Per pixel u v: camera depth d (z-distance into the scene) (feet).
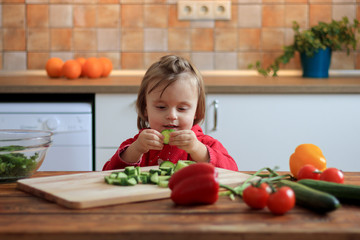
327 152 8.03
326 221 2.76
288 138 8.01
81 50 9.91
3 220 2.77
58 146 7.84
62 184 3.49
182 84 4.58
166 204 3.14
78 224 2.68
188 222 2.72
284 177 3.92
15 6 9.78
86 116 7.84
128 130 7.98
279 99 7.95
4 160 3.77
